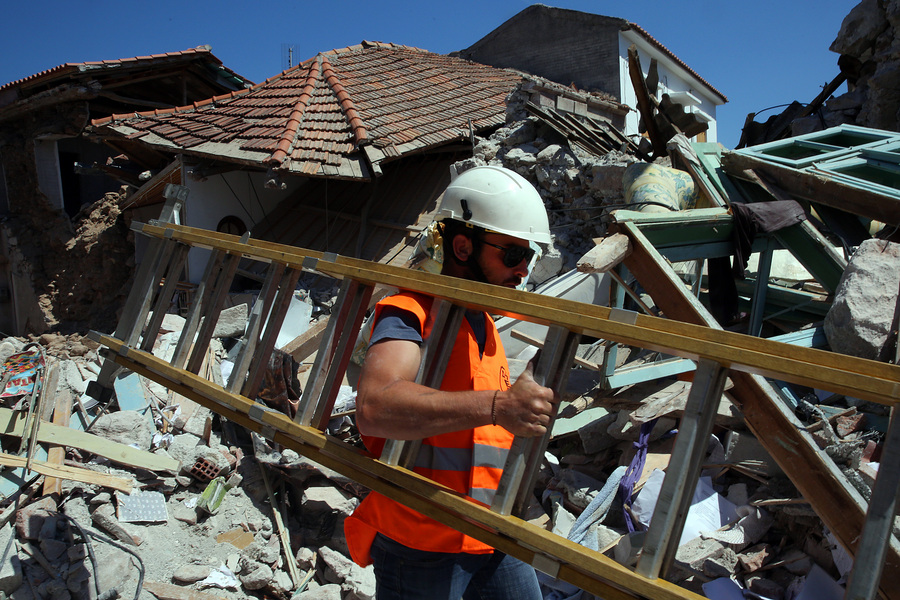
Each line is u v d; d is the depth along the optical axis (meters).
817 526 3.05
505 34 18.14
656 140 5.68
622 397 3.90
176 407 4.89
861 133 5.27
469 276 1.83
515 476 1.35
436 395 1.34
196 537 3.94
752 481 3.52
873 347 3.17
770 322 4.41
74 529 3.65
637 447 3.64
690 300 3.10
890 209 4.01
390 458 1.55
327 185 9.70
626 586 1.17
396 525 1.71
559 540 1.26
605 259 3.12
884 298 3.23
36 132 12.33
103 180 14.27
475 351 1.72
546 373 1.35
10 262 12.96
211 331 2.18
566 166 6.74
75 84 11.53
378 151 8.00
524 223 1.77
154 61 12.19
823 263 3.97
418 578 1.73
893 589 2.13
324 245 8.84
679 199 4.57
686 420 1.20
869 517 1.00
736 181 4.89
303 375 5.18
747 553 3.14
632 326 1.27
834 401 3.29
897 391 0.99
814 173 4.39
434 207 8.35
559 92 7.86
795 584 2.91
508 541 1.39
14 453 3.97
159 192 10.09
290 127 8.40
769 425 2.74
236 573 3.76
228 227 9.34
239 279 8.79
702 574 3.08
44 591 3.34
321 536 4.07
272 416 1.78
